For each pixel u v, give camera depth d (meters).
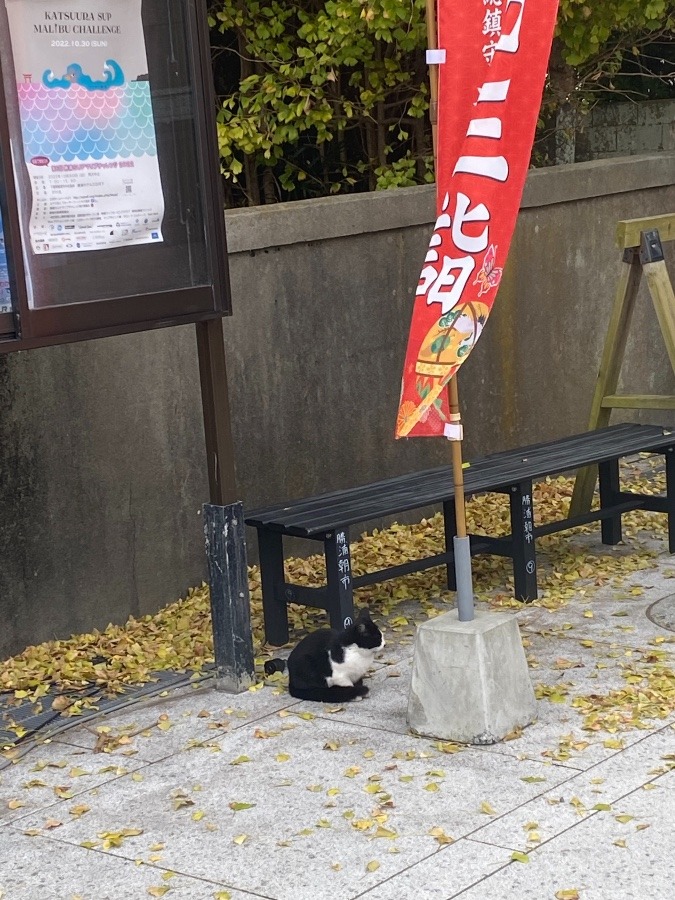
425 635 5.71
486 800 5.24
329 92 9.09
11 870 5.04
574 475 9.11
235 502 6.18
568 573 7.40
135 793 5.46
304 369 7.72
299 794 5.37
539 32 5.40
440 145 5.53
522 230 8.63
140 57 5.77
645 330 9.55
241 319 7.45
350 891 4.80
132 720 6.04
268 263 7.53
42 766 5.70
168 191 5.87
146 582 7.16
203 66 5.88
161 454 7.17
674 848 4.91
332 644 6.05
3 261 5.54
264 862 4.97
